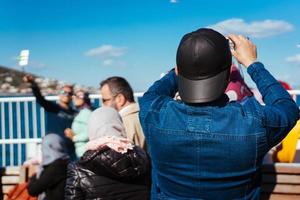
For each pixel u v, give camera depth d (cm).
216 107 207
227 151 200
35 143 709
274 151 387
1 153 727
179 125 207
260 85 217
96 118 319
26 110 730
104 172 304
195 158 204
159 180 220
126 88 420
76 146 525
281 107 206
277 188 337
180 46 212
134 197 311
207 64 204
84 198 307
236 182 204
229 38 231
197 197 208
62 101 658
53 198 388
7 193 407
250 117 201
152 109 218
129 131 404
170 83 239
